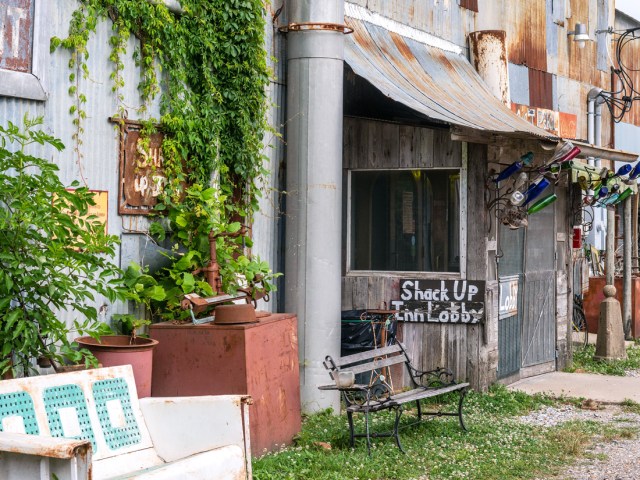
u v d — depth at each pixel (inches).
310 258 379.2
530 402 430.6
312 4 380.5
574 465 319.9
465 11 533.3
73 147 293.6
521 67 626.2
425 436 345.1
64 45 288.2
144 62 319.6
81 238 279.0
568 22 709.9
